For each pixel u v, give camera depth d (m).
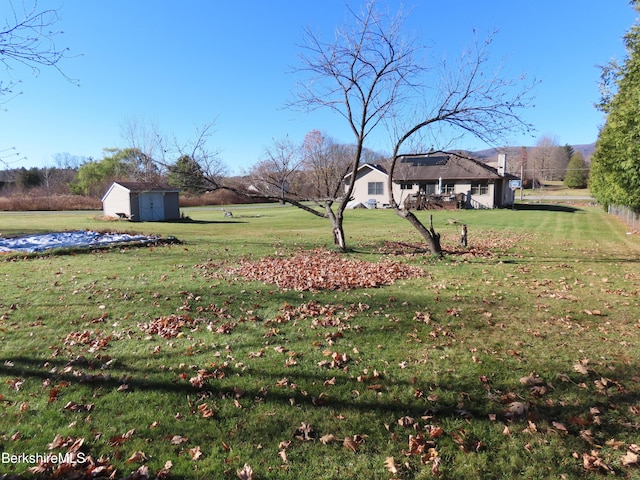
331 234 16.86
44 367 4.03
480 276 8.41
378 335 4.97
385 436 2.99
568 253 11.63
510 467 2.67
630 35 9.59
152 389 3.62
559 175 79.25
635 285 7.56
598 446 2.86
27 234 16.11
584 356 4.33
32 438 2.92
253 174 12.20
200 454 2.76
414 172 33.50
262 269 9.07
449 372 3.97
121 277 8.15
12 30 4.25
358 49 9.72
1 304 6.15
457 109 9.30
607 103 12.60
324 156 15.39
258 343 4.72
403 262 10.14
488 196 32.88
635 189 13.45
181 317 5.57
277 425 3.10
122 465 2.64
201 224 23.02
